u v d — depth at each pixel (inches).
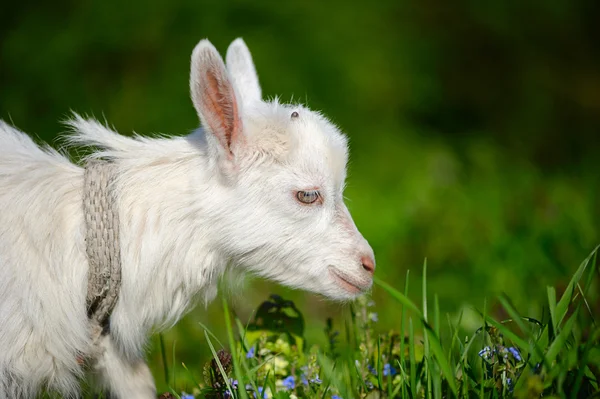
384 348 275.1
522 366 222.2
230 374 235.1
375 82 804.0
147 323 244.7
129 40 741.3
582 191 611.2
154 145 250.4
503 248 469.1
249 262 249.9
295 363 267.1
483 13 957.8
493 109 949.8
